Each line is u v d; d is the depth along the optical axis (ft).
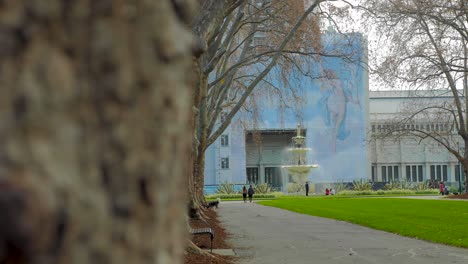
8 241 4.16
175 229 5.52
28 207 4.20
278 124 287.69
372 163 331.57
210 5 50.26
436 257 46.50
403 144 331.77
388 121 263.29
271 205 155.43
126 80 4.95
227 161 288.10
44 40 4.64
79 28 4.80
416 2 133.59
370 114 322.96
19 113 4.44
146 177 5.08
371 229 75.36
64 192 4.46
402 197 200.95
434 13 142.82
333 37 116.78
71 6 4.76
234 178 287.48
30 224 4.19
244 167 288.30
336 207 132.46
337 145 290.97
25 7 4.56
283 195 248.73
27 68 4.52
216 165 286.87
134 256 4.96
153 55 5.16
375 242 58.75
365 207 127.75
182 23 6.03
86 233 4.61
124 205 4.91
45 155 4.44
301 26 94.94
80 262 4.53
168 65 5.31
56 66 4.63
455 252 49.67
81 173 4.68
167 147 5.30
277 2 93.20
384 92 335.06
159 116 5.19
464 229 67.67
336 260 45.06
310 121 289.74
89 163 4.75
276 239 62.28
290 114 273.33
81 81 4.79
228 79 104.88
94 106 4.84
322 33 100.78
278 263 43.16
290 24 96.58
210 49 69.67
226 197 232.53
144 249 5.06
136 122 5.02
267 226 81.76
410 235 64.75
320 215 106.73
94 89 4.85
